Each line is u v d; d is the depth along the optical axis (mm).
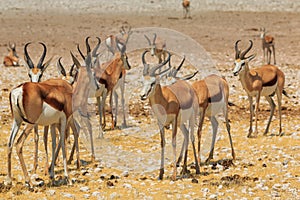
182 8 75812
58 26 61594
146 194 15570
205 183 16562
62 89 16297
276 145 21156
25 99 15125
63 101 16031
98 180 16938
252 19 67375
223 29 60594
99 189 16031
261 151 20281
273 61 43281
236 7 76000
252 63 42438
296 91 31109
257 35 56875
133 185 16531
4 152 20312
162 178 17109
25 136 15750
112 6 76125
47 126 17500
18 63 42219
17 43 52094
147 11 73438
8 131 23484
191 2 78938
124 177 17469
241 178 16891
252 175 17344
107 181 16781
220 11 73188
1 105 27984
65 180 16688
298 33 58031
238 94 30250
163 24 62906
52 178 16594
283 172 17672
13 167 18359
